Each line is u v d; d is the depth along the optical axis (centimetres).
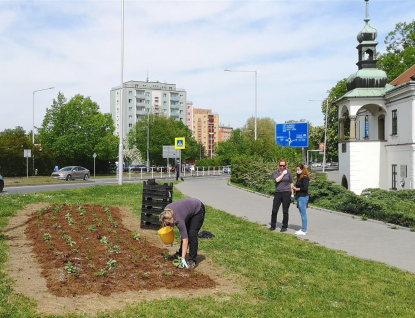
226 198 2083
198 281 653
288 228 1228
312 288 640
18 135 5541
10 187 3119
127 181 4191
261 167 2886
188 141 9819
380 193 1619
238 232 1117
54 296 561
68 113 6562
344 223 1322
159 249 869
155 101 13888
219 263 775
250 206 1756
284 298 589
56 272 667
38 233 979
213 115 18662
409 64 3966
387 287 658
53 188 2977
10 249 820
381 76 2597
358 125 3161
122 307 535
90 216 1266
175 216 749
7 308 502
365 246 984
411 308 569
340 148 2778
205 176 5428
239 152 5003
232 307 546
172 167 7494
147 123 7962
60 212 1321
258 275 701
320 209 1647
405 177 2261
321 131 7362
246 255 843
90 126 6644
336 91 5556
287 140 3981
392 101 2447
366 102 2562
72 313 504
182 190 2562
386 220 1322
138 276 662
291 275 705
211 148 18525
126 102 13325
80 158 6756
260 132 9294
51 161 5784
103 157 6806
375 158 2527
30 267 698
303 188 1127
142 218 1158
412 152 2178
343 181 2711
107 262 698
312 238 1076
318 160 11062
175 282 640
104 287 605
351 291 633
